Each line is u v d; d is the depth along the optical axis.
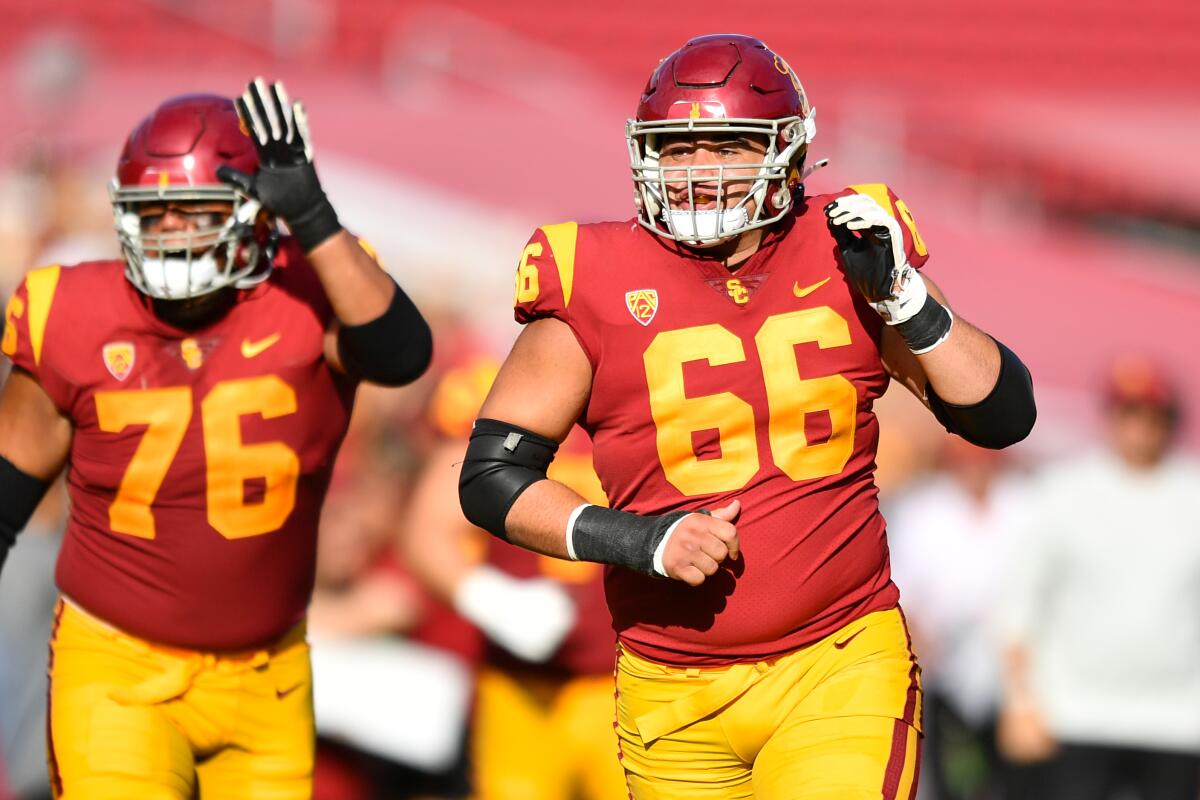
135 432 12.87
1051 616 20.50
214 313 13.02
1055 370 33.81
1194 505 19.98
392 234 34.44
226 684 13.36
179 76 46.16
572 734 18.34
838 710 11.00
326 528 20.91
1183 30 53.94
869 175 45.03
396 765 20.27
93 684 13.09
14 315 12.95
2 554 13.26
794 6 53.97
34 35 52.03
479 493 11.08
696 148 10.84
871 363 11.18
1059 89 52.69
